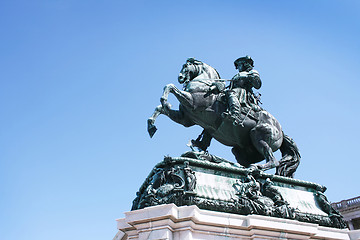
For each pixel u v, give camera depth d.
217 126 4.92
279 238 3.56
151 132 4.63
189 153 4.30
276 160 4.74
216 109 4.84
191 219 3.28
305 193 4.39
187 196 3.51
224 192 3.79
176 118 4.94
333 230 4.04
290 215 3.85
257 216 3.55
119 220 3.54
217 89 4.90
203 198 3.61
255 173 4.12
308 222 4.02
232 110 4.70
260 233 3.48
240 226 3.46
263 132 4.89
